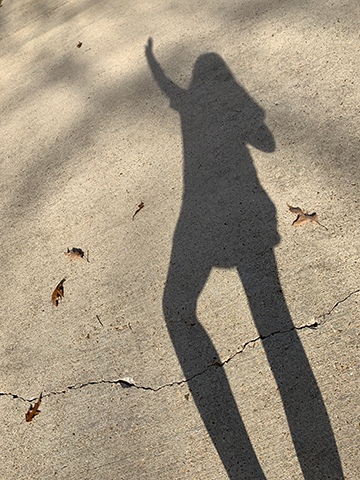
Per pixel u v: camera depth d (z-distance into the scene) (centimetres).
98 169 196
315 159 167
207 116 195
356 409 121
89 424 137
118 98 221
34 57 269
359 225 148
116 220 177
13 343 158
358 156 162
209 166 179
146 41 242
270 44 210
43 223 187
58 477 131
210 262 156
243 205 165
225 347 139
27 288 170
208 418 130
